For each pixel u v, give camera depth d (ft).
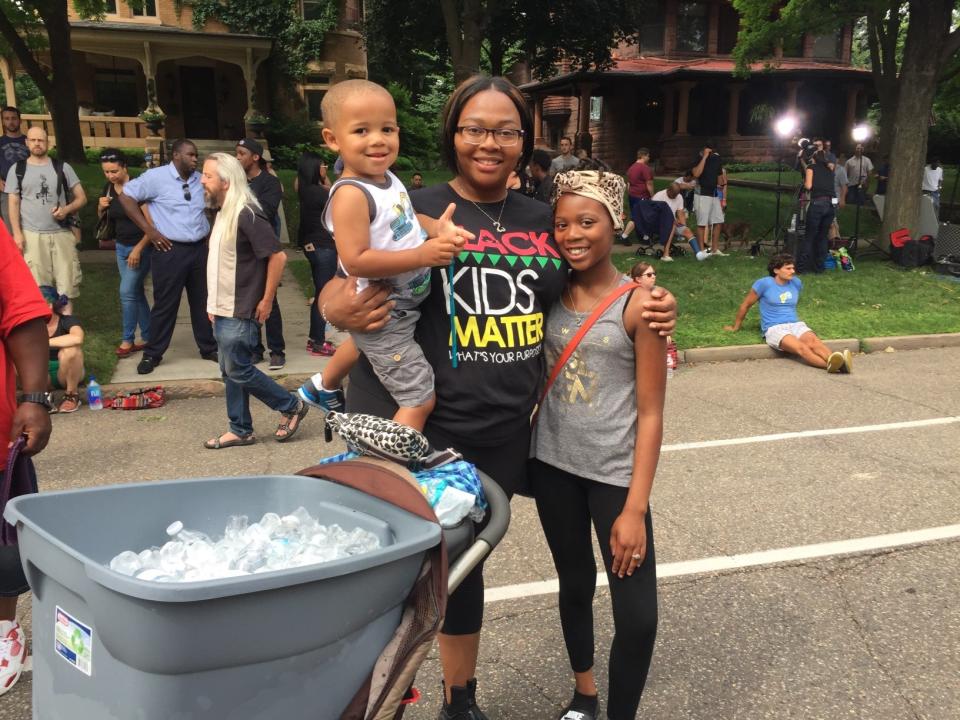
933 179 57.16
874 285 38.70
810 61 105.29
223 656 4.53
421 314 7.25
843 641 10.68
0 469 8.64
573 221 7.15
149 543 5.96
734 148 99.45
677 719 9.12
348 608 4.98
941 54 44.70
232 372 17.92
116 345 26.43
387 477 6.00
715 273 40.11
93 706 4.75
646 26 104.32
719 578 12.37
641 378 7.38
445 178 69.87
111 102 88.07
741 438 19.35
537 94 117.60
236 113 90.38
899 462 17.58
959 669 10.05
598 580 12.42
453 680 8.17
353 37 89.35
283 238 47.52
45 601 5.03
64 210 24.34
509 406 7.32
